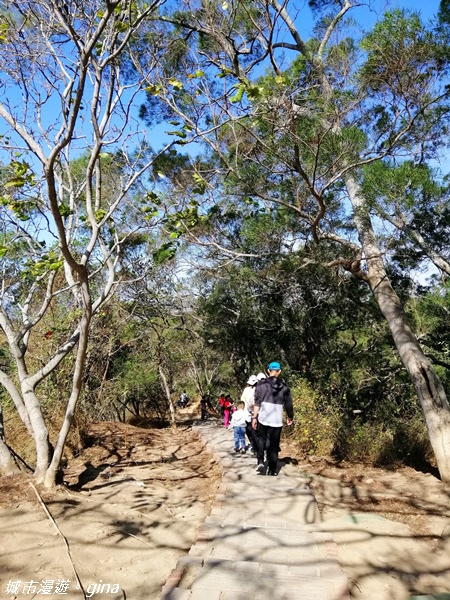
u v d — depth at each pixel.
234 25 7.72
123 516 5.43
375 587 3.73
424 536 4.66
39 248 7.27
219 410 23.42
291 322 13.23
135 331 15.18
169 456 9.37
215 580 3.57
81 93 4.41
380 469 7.20
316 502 5.68
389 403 11.51
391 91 6.50
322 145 6.69
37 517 5.04
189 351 22.03
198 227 9.38
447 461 6.37
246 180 7.16
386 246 7.32
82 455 8.78
